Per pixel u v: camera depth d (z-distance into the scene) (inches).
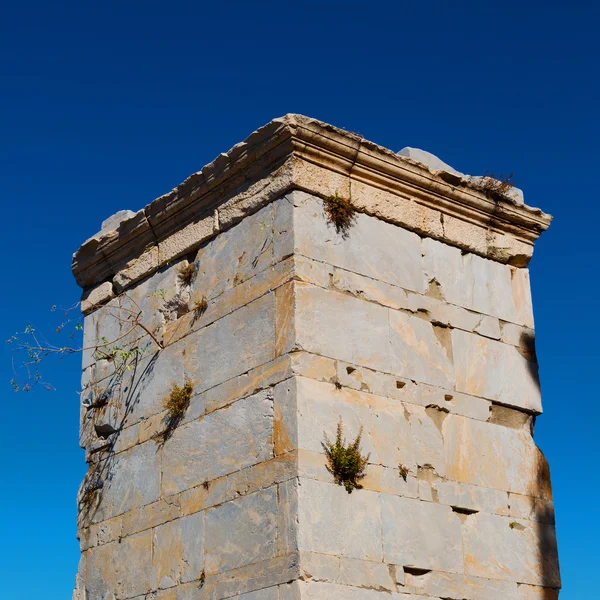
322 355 419.5
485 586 442.0
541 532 474.9
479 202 501.7
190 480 449.4
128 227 528.1
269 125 440.8
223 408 440.5
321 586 383.6
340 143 446.3
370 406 428.5
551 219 532.7
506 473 473.4
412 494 430.3
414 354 456.8
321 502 395.9
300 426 400.8
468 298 491.8
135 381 504.4
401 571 412.8
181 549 442.3
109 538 489.4
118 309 533.6
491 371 487.5
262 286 438.0
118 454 501.7
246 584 401.1
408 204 478.3
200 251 486.0
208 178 476.7
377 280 453.1
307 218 435.5
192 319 476.7
